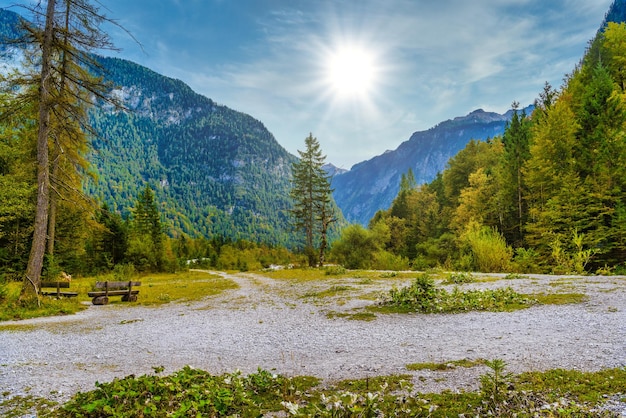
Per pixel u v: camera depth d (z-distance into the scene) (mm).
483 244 24781
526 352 6199
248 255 68625
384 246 60594
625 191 27391
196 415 3906
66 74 15438
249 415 4305
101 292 16469
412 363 6148
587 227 27828
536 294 12000
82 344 8766
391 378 5352
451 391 4672
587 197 27469
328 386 5270
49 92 14992
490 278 17328
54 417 4359
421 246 56750
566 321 8375
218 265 65812
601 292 11492
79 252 32250
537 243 31344
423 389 4840
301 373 6027
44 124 14820
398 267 37406
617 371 4922
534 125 42094
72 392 5293
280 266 54469
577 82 36625
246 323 11094
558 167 31719
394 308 11711
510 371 5270
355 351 7332
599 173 27797
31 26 14312
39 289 14758
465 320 9570
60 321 12180
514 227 41875
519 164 40781
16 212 22453
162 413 4203
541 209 34000
